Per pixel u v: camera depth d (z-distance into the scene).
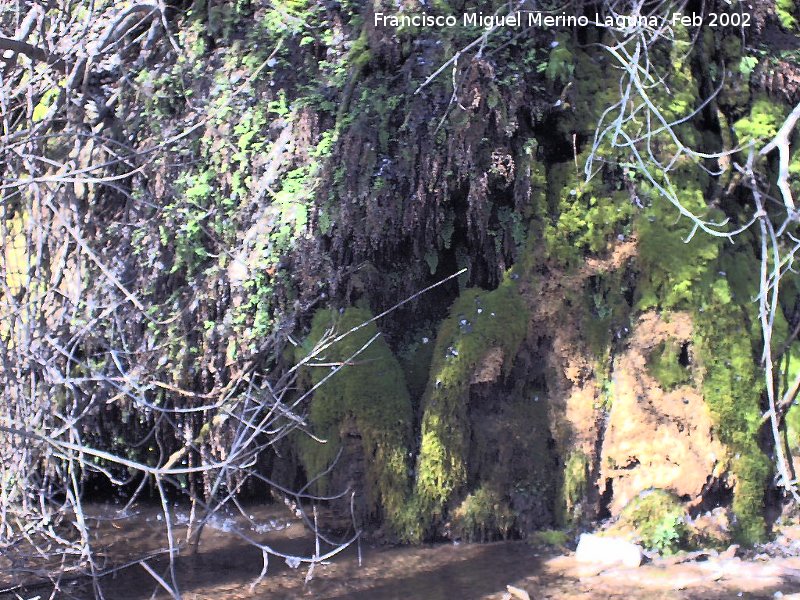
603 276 5.15
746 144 5.54
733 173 5.47
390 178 5.18
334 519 4.95
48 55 4.96
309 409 5.05
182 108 5.78
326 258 5.21
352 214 5.19
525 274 5.19
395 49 5.41
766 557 4.59
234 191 5.45
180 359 5.22
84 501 5.56
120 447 5.44
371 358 5.05
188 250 5.37
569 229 5.19
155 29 5.86
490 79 5.12
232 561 4.64
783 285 5.41
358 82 5.41
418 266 5.36
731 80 5.75
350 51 5.47
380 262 5.34
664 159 5.26
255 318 5.21
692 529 4.66
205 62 5.80
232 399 5.01
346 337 5.07
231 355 5.17
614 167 5.27
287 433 4.71
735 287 5.19
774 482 4.84
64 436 5.00
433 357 5.10
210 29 5.85
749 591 4.15
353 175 5.19
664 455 4.77
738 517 4.73
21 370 4.49
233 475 5.16
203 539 4.96
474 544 4.82
